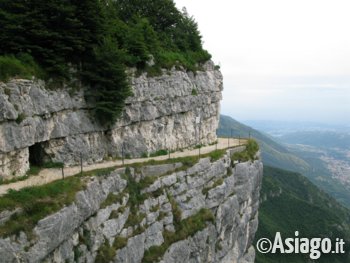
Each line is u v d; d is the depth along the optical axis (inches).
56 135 1157.7
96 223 1055.6
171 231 1322.6
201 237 1422.2
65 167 1191.6
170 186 1369.3
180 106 1722.4
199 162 1509.6
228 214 1641.2
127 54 1424.7
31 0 1125.7
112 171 1185.4
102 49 1264.8
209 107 2052.2
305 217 6028.5
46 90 1119.0
